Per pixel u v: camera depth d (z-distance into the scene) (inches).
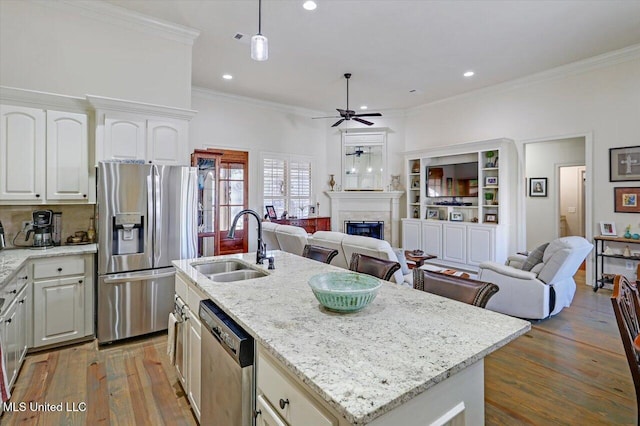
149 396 90.1
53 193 123.8
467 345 43.9
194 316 77.7
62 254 116.3
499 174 228.7
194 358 76.4
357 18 151.9
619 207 186.1
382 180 305.1
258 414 48.9
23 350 104.7
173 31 156.3
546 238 278.8
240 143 265.3
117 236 122.5
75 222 137.8
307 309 57.7
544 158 279.0
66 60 133.3
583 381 98.3
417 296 65.6
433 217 275.6
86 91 136.9
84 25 136.6
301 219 284.2
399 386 34.1
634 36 168.1
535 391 93.4
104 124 127.0
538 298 137.3
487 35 167.3
